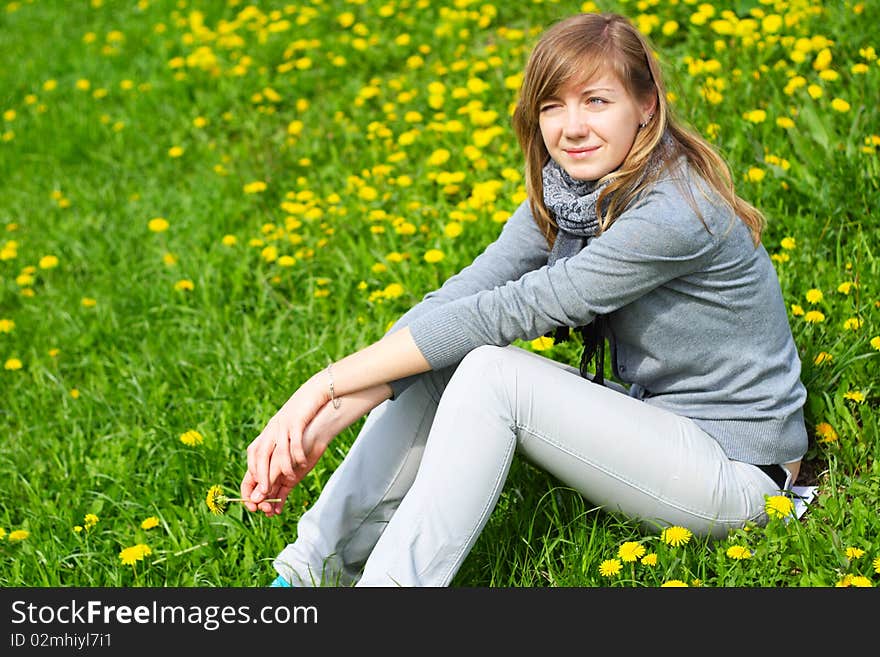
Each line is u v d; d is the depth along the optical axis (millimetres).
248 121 8219
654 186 3326
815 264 4949
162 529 4367
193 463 4594
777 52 6629
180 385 5391
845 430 4051
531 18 8258
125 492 4559
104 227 7301
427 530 3266
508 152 6492
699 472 3393
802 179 5406
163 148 8367
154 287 6250
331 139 7555
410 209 6207
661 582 3504
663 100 3369
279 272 6039
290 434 3416
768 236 5195
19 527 4543
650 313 3438
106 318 6098
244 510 4320
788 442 3545
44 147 8773
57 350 5789
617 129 3348
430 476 3285
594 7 7688
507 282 3527
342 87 8484
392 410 3627
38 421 5305
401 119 7535
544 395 3316
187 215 7141
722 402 3537
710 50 6922
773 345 3500
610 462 3383
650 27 7223
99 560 4199
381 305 5434
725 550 3531
